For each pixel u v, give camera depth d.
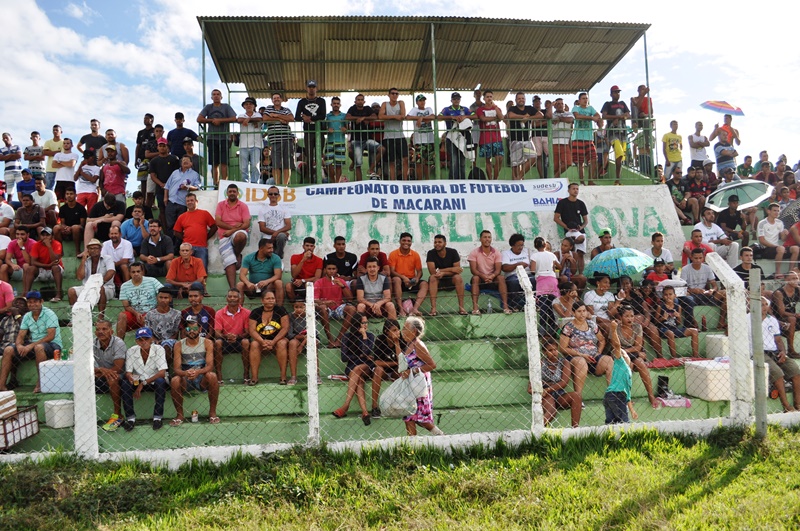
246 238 10.63
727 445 6.65
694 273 10.37
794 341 9.41
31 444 7.27
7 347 8.03
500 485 5.86
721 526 5.06
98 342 7.75
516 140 13.01
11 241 10.43
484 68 14.58
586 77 15.14
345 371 8.08
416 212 11.80
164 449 6.64
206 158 11.93
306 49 13.44
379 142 12.83
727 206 12.80
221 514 5.49
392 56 13.87
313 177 12.91
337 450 6.62
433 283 9.59
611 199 12.31
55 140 14.34
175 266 9.42
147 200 12.45
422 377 7.06
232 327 8.34
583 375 7.78
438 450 6.64
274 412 7.87
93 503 5.66
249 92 15.43
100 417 7.73
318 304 8.61
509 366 8.80
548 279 9.76
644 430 6.84
